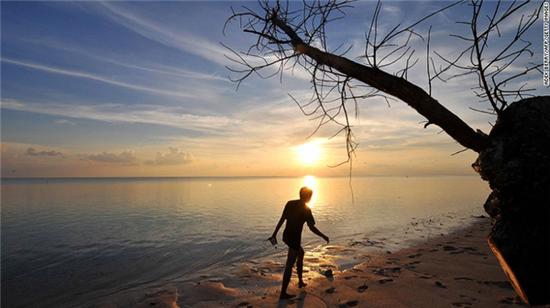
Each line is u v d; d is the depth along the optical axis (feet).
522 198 6.05
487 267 26.03
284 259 33.35
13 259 35.73
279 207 93.61
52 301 23.12
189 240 44.80
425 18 6.06
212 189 244.01
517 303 17.79
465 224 54.60
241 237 46.50
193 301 21.35
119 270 30.99
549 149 5.88
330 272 26.23
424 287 21.43
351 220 61.98
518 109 6.32
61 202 117.19
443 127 6.33
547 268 5.85
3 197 147.54
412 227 52.60
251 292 22.67
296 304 19.79
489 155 6.39
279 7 6.88
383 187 246.88
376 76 6.22
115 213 80.02
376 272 25.88
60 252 38.88
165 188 269.03
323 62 6.62
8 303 22.90
